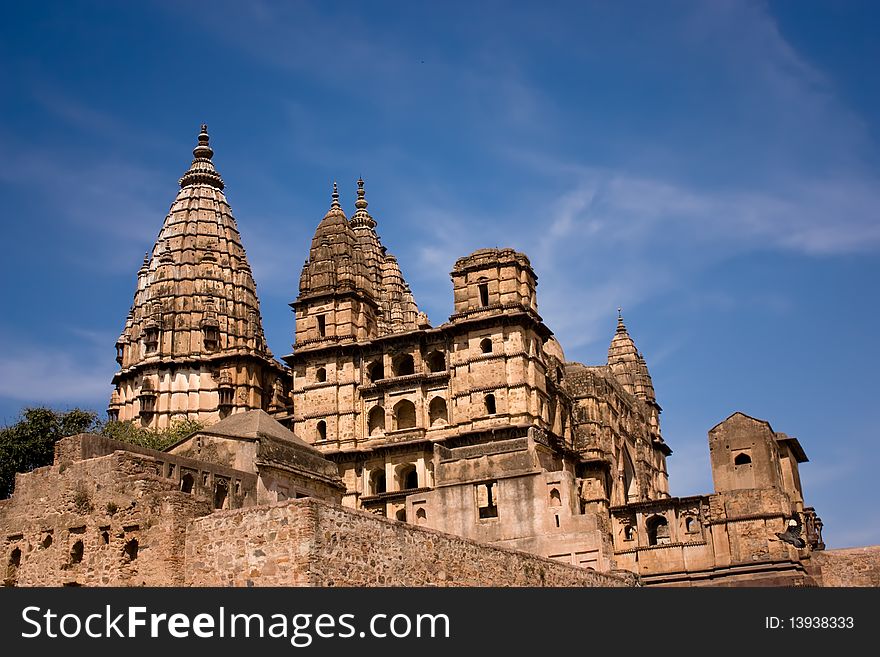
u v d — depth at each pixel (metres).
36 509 39.91
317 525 31.73
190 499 35.84
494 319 96.75
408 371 103.19
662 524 74.94
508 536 58.94
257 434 59.72
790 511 68.88
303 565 31.14
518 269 100.12
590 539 56.75
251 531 32.56
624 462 118.00
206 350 116.56
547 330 100.75
